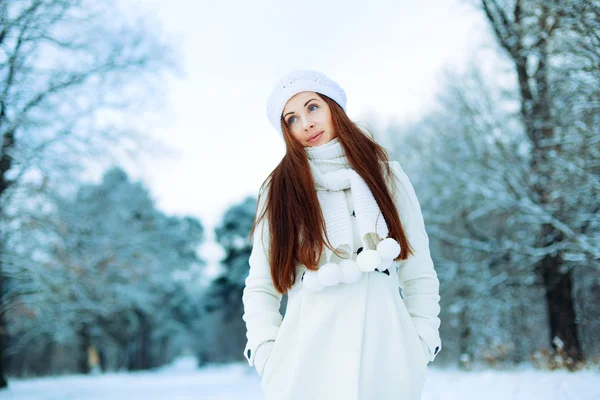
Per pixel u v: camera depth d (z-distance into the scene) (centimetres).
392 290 170
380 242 166
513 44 910
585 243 870
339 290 167
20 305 1369
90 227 1445
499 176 1054
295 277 175
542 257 1048
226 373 2352
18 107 996
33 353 2966
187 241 3594
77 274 1357
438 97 1216
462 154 1171
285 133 191
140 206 2653
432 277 179
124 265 1558
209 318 3800
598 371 685
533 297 1348
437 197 1397
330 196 180
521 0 873
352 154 183
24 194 1124
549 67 845
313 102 191
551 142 891
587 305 1188
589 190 873
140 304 2291
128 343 3077
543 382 600
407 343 164
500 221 1366
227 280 2875
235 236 2814
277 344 167
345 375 156
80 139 1094
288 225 175
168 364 5266
